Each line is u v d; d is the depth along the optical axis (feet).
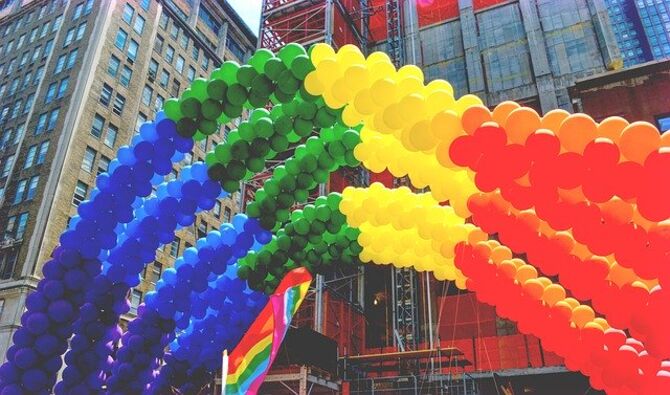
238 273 27.71
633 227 15.62
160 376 28.60
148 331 26.00
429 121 17.46
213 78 21.43
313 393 87.97
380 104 18.03
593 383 19.62
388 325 117.29
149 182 23.84
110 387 25.30
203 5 193.67
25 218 120.98
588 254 18.31
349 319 108.27
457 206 19.85
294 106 21.53
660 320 15.07
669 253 15.11
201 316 27.99
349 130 23.30
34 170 127.65
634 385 17.56
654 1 423.23
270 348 22.16
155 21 163.43
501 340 100.78
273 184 25.36
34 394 22.24
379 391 94.17
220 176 23.67
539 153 15.43
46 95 140.87
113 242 24.12
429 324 107.96
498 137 16.05
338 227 26.18
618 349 18.07
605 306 17.33
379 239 26.09
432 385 92.63
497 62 142.31
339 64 18.84
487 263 21.56
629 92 81.25
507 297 21.20
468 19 151.23
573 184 15.24
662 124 78.07
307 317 102.63
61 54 146.72
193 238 154.51
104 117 137.90
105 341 24.91
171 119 22.61
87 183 129.18
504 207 18.79
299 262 27.09
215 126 22.68
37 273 113.19
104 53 142.61
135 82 150.30
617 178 14.65
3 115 147.84
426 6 162.61
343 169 115.14
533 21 141.69
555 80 132.87
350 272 111.75
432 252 25.04
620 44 419.13
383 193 24.14
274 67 20.04
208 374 29.86
